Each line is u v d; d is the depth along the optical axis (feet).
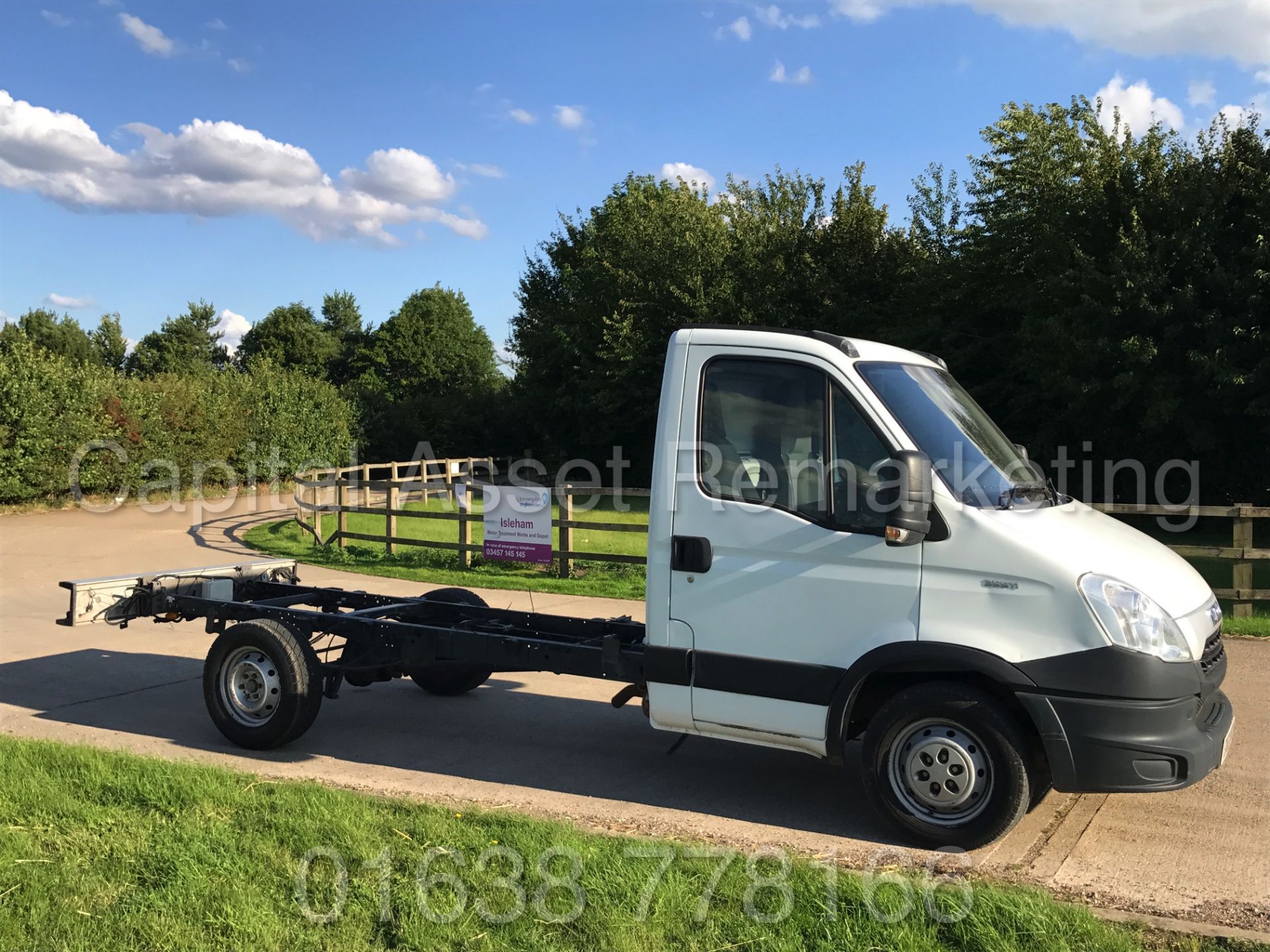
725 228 123.03
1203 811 16.96
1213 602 16.08
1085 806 17.20
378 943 11.41
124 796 16.21
